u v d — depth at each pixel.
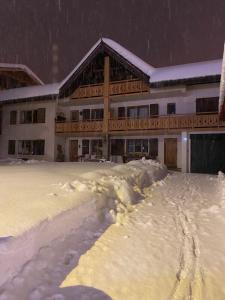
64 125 22.20
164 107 19.81
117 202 6.63
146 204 7.39
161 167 14.54
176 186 10.97
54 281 3.31
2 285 2.90
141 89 19.17
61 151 23.41
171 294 3.19
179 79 17.34
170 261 3.98
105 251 4.25
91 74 21.73
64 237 4.21
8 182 6.91
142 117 20.08
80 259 3.94
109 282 3.41
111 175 8.65
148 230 5.28
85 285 3.31
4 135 25.47
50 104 23.02
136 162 13.23
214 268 3.79
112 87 20.44
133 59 19.78
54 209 4.54
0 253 2.97
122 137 21.48
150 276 3.57
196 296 3.16
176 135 19.48
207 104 18.34
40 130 23.34
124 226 5.47
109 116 20.59
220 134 18.06
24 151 24.31
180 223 5.74
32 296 2.96
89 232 4.83
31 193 5.55
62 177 7.95
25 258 3.36
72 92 21.95
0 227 3.59
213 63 17.62
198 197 8.59
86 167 11.81
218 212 6.42
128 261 3.96
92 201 5.65
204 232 5.17
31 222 3.80
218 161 17.98
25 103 24.27
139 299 3.09
